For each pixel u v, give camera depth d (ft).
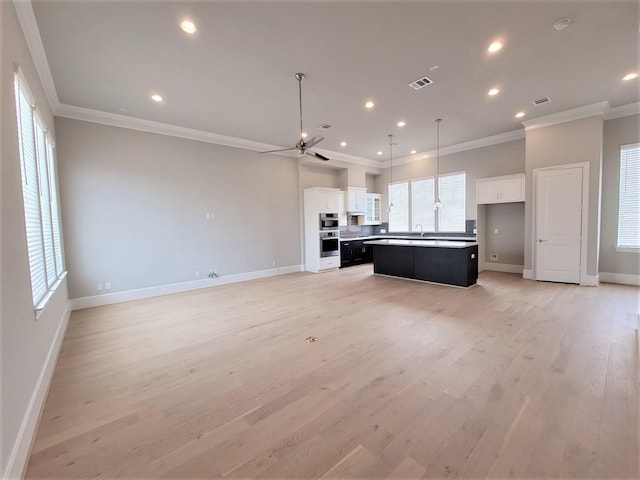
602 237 17.01
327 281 20.02
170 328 11.51
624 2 7.87
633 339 9.29
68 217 14.16
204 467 4.88
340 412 6.19
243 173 21.02
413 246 18.80
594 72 11.78
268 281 20.57
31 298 6.57
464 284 16.78
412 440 5.35
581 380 7.09
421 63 10.82
